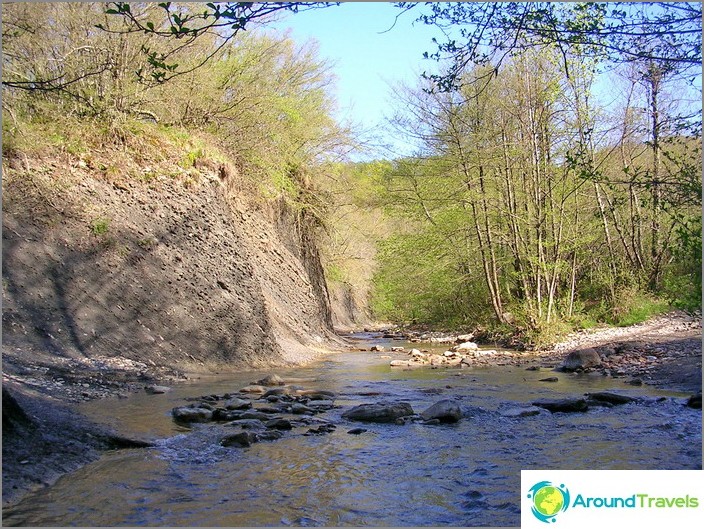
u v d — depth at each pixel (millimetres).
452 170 22109
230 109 20281
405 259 25453
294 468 5680
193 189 15617
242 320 14844
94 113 14648
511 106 20375
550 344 18984
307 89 25000
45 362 9633
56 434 5891
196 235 14922
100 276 12133
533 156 20281
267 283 19359
